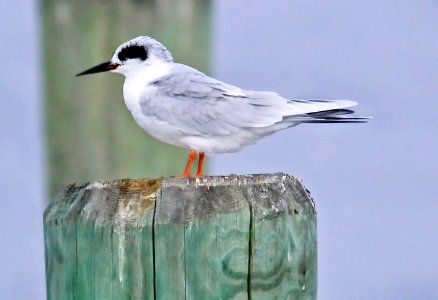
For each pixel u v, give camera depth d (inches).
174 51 496.7
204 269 302.0
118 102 503.5
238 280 305.1
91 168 507.5
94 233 306.8
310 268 323.6
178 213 303.0
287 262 313.3
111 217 305.7
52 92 504.4
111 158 506.6
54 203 323.3
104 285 306.2
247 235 305.1
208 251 302.4
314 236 327.9
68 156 509.0
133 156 506.9
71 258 312.2
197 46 500.1
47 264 324.5
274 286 310.0
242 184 312.5
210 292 303.0
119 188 311.7
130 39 490.0
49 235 321.1
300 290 319.3
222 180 312.5
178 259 301.9
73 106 503.5
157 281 302.7
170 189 308.3
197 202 305.7
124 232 303.3
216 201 305.9
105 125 504.4
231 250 304.0
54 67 499.8
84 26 491.8
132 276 303.4
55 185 513.7
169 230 301.3
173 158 511.8
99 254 306.5
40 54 503.5
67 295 313.9
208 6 501.7
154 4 490.9
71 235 311.9
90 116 503.8
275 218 308.7
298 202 319.9
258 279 307.0
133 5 489.1
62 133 508.1
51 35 496.7
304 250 320.2
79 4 490.6
